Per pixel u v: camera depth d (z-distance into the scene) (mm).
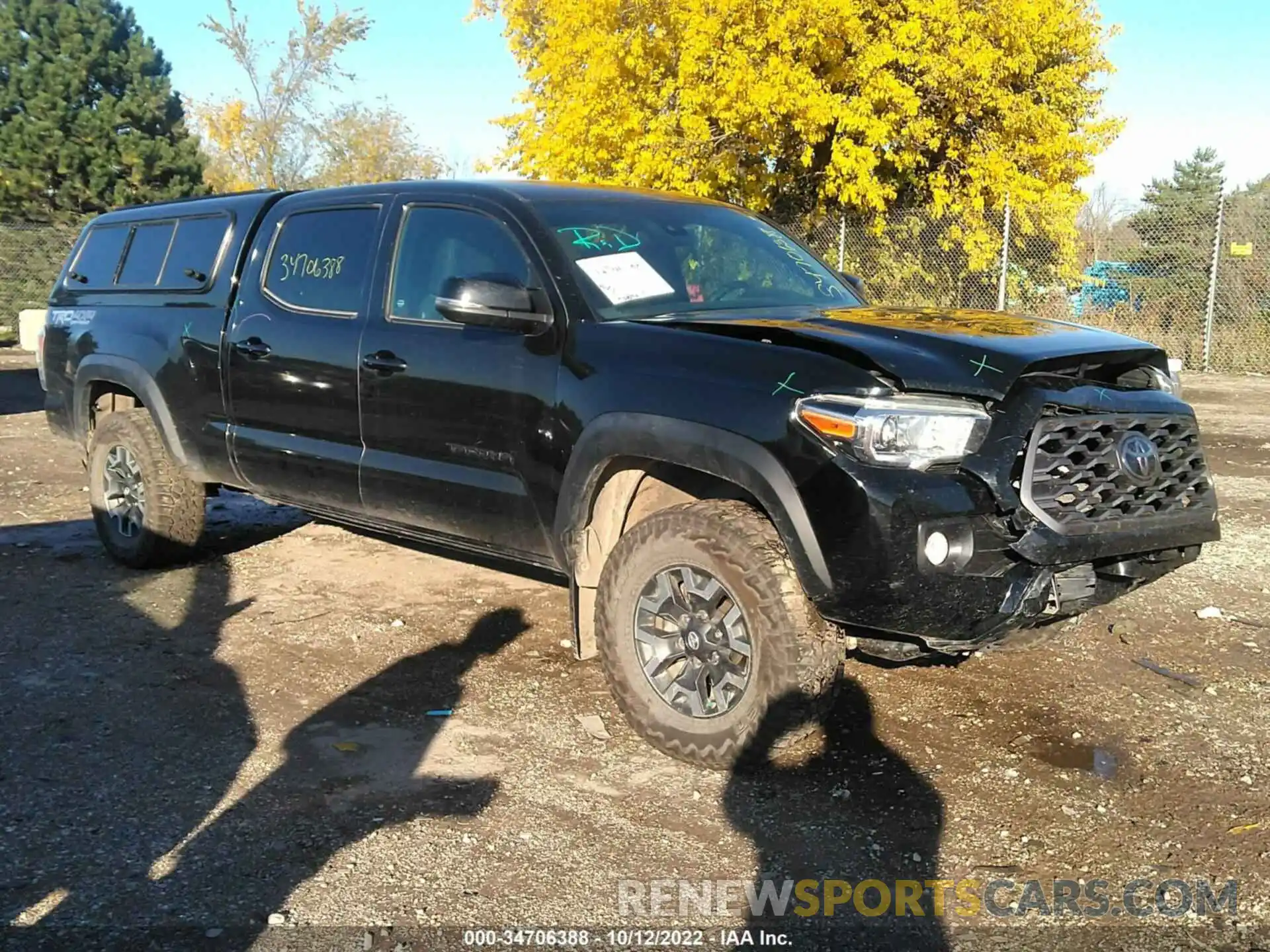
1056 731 3904
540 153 17766
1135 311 16125
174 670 4512
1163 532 3510
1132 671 4469
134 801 3389
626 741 3848
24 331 20094
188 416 5469
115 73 29250
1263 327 15523
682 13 15383
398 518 4602
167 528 5805
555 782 3537
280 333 4941
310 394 4809
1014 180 16406
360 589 5668
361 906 2830
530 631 5020
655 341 3697
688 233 4551
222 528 6992
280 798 3412
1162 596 5438
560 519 3887
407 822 3270
